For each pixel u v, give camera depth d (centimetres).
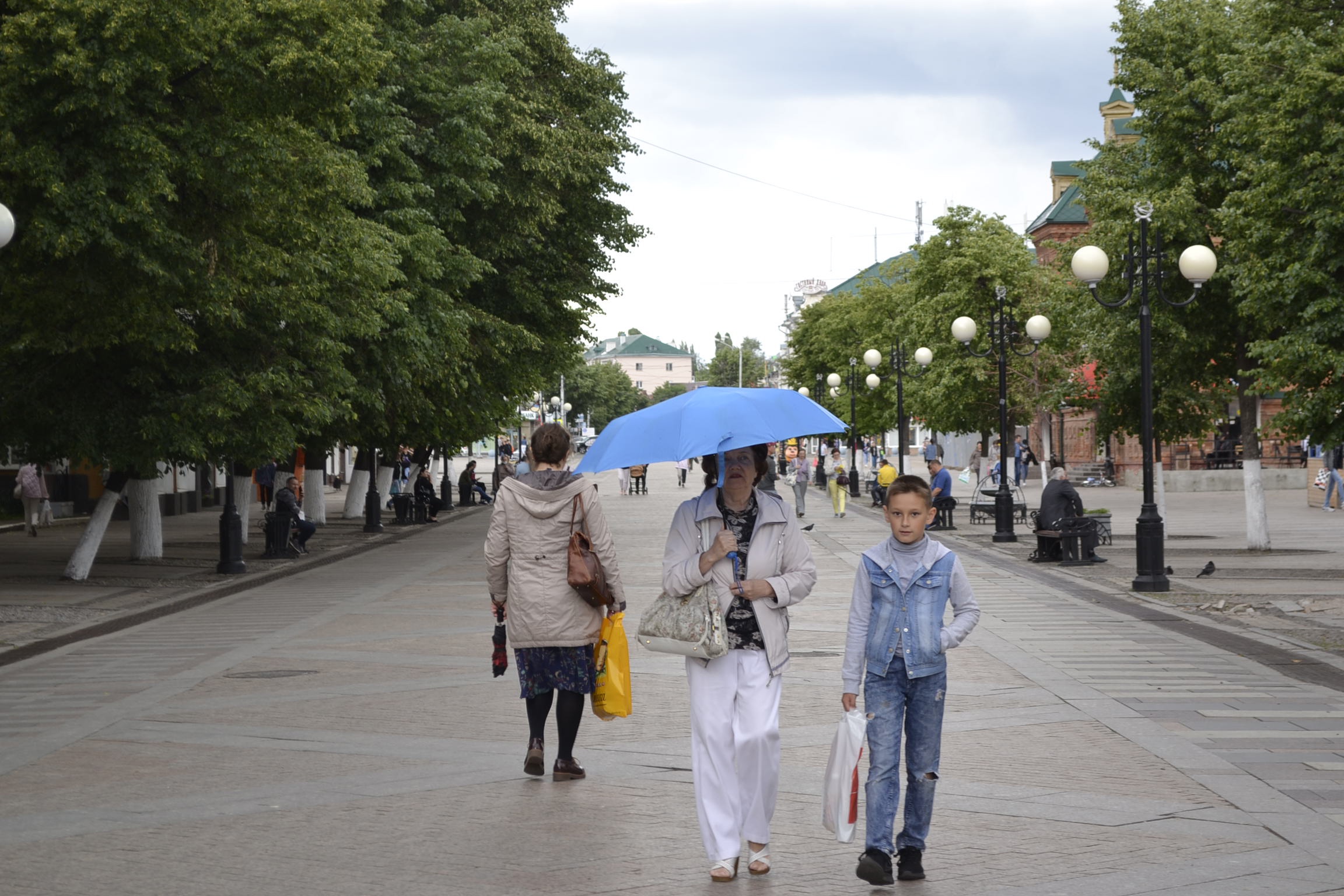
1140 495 5047
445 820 714
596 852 653
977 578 2111
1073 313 2852
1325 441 1516
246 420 2170
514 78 3416
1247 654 1291
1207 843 654
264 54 1862
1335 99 1491
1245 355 2506
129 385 2122
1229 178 2530
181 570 2386
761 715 625
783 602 630
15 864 641
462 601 1881
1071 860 628
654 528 3669
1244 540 2797
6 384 2062
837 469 4072
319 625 1620
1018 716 989
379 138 2822
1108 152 2784
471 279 3084
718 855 610
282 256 2034
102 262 1766
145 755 889
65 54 1638
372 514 3566
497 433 4169
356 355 2639
